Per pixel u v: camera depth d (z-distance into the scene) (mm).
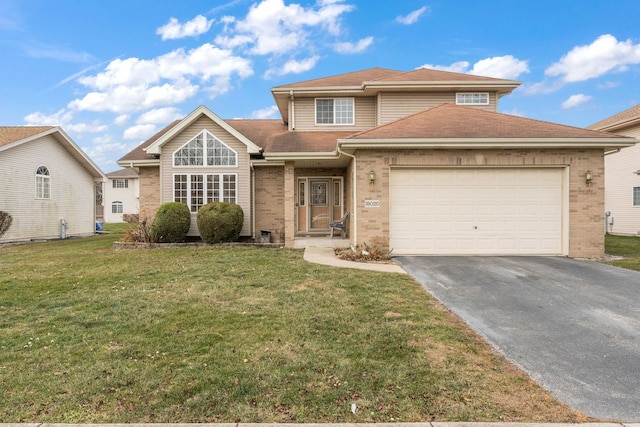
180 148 14766
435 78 15633
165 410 3080
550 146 10422
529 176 10844
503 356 4250
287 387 3443
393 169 10852
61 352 4250
